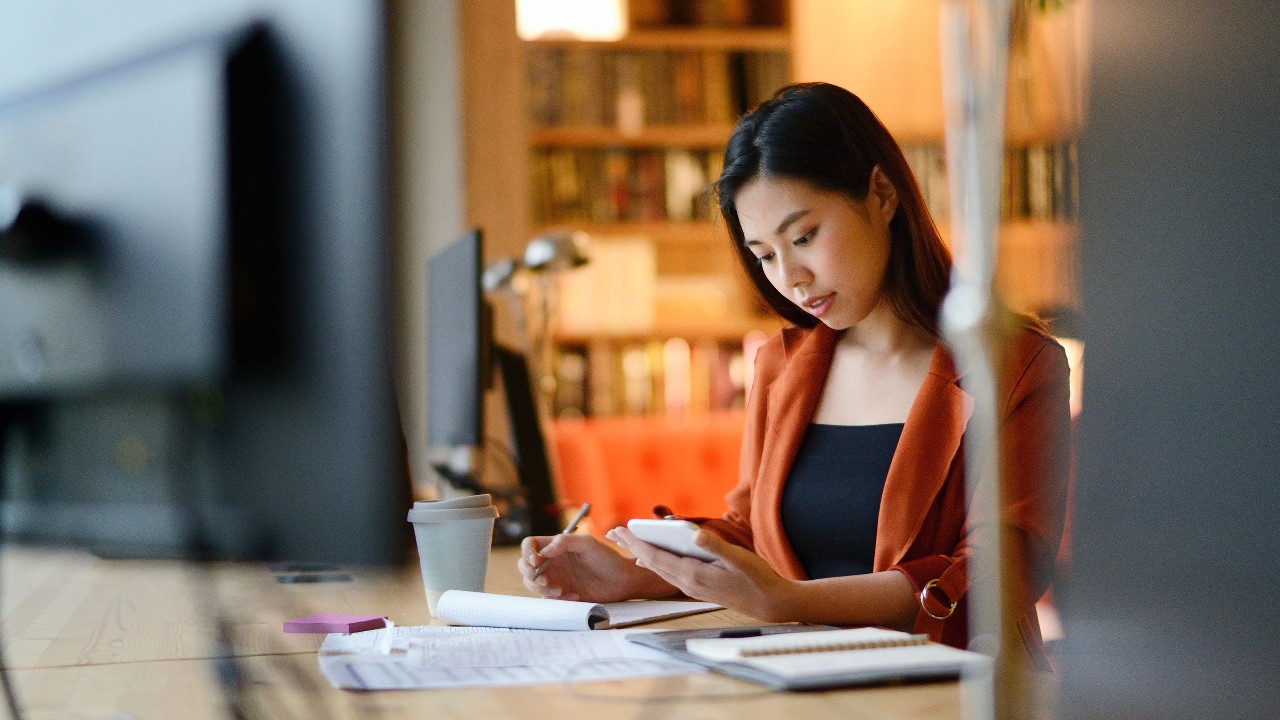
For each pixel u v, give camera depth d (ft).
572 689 2.91
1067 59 4.22
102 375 2.55
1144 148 4.06
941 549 4.81
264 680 3.14
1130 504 4.04
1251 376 3.90
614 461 13.10
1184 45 3.93
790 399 5.42
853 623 3.86
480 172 13.21
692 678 3.01
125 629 4.12
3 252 2.59
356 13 2.29
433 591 4.45
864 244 5.01
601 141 15.03
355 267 2.32
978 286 2.15
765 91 15.26
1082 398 4.24
